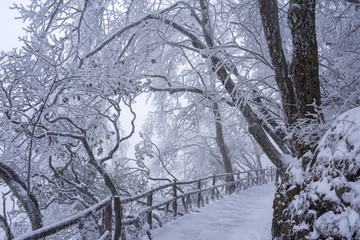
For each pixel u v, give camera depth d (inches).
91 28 377.7
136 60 353.4
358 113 136.9
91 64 233.8
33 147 201.5
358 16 317.4
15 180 158.2
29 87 206.1
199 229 271.0
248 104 340.2
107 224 182.2
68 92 240.4
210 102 404.2
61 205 338.3
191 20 508.7
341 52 277.6
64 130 249.0
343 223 115.7
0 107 187.9
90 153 217.5
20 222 281.3
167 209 302.0
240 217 326.3
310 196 149.6
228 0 374.6
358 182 117.6
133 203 343.9
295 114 262.7
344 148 132.7
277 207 222.2
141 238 243.8
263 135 311.1
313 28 202.8
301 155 199.5
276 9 277.0
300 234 152.4
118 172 351.3
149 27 400.2
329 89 259.0
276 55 277.4
